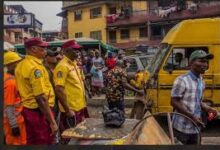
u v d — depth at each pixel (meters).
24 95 5.00
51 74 6.30
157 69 10.32
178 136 4.72
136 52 12.87
